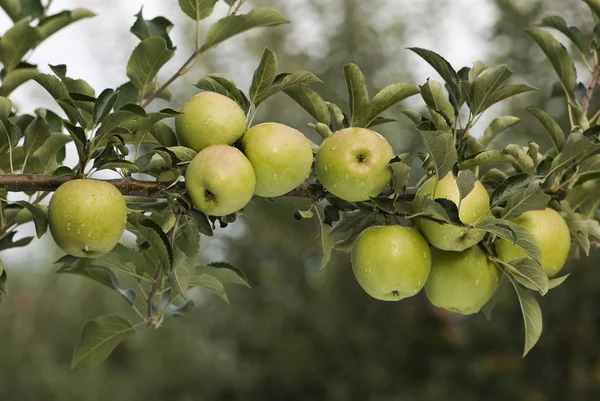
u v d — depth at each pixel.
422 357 6.66
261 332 6.98
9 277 7.45
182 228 1.52
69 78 1.62
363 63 7.00
